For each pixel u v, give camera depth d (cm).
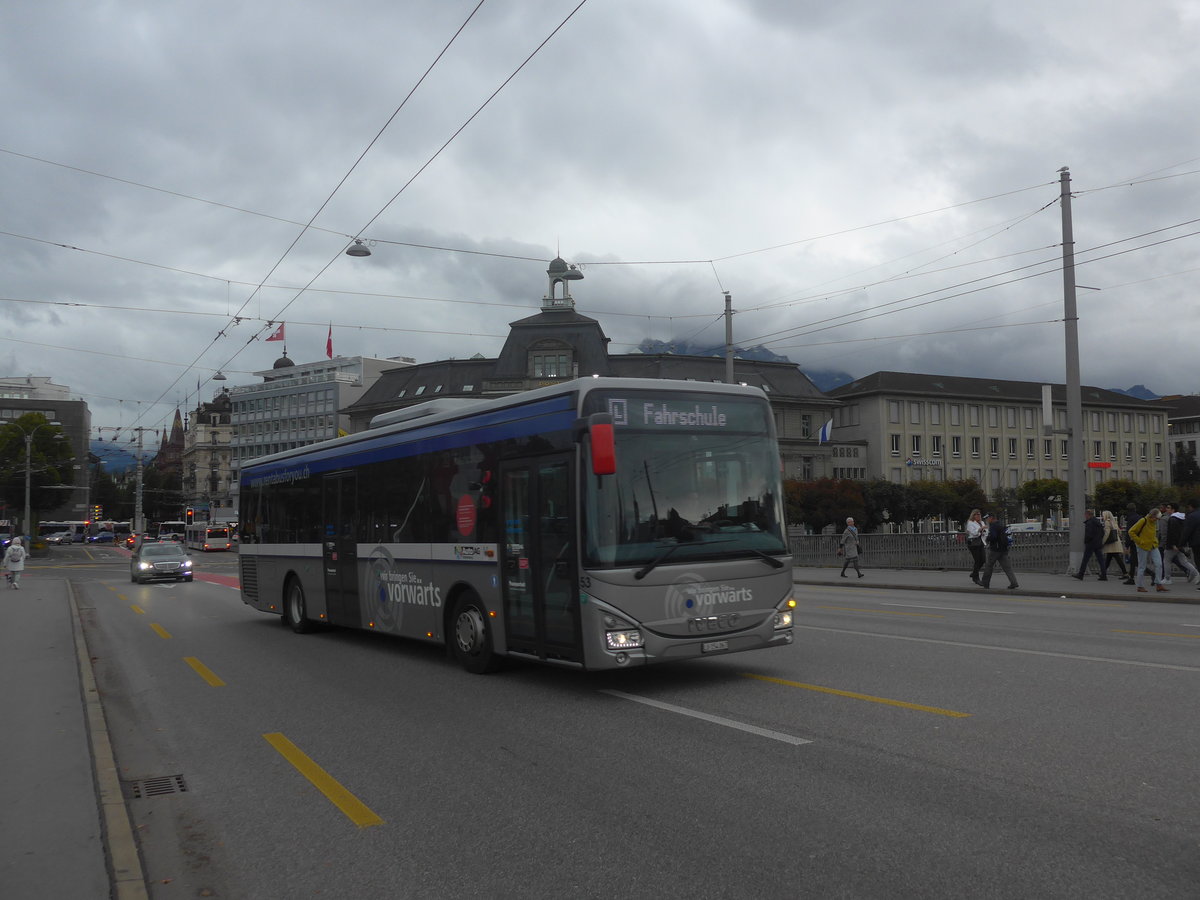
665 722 802
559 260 7350
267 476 1759
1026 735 702
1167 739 682
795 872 462
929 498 7381
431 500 1171
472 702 929
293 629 1633
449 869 492
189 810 622
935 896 428
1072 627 1391
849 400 9200
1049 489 7244
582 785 627
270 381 11956
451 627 1133
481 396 7162
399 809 598
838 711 809
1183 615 1587
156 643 1552
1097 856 466
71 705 933
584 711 864
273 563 1703
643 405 933
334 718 884
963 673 975
